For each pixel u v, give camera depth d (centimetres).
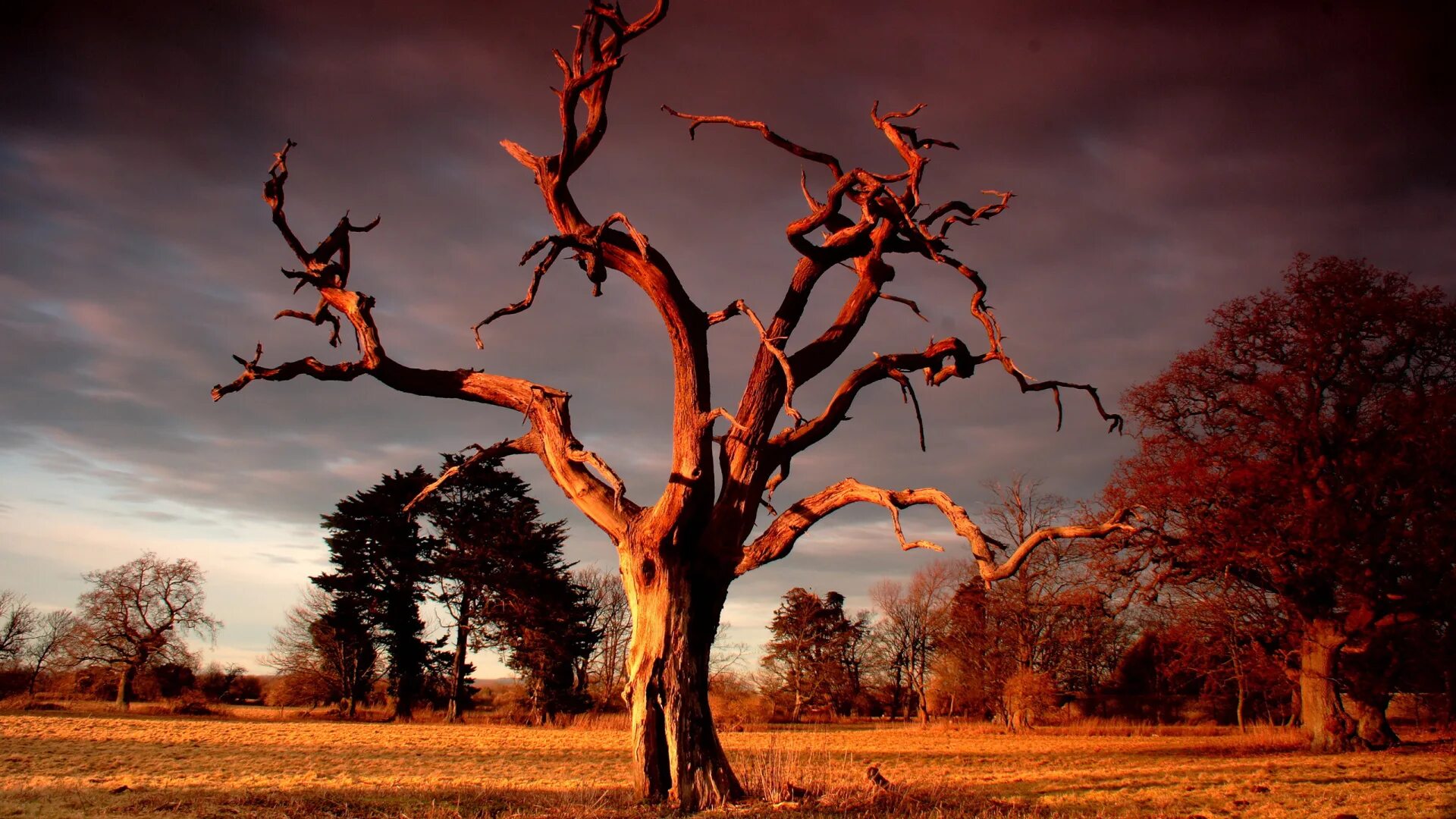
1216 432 3006
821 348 1438
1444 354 2802
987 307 1461
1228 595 2950
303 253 1377
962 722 5281
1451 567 2569
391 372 1415
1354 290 2836
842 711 6819
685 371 1298
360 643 5100
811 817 1122
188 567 5588
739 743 3291
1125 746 3164
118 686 5700
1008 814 1220
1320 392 2842
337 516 5066
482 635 5103
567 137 1308
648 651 1267
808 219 1410
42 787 1533
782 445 1391
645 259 1293
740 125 1412
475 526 5128
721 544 1334
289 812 1245
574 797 1458
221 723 4047
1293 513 2723
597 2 1298
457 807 1320
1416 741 3005
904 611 6756
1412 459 2631
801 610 6981
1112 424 1453
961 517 1255
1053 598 4244
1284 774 1991
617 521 1344
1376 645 2788
